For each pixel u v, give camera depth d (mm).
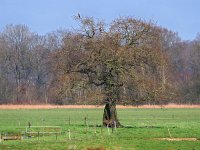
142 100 64312
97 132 56656
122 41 65062
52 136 52906
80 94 64750
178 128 61188
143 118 91625
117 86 64375
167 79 68188
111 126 62500
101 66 64500
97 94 63812
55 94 65250
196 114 104625
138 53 63562
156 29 66000
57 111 119500
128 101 64312
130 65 64250
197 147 42312
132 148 41625
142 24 64938
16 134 56688
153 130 58375
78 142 46000
